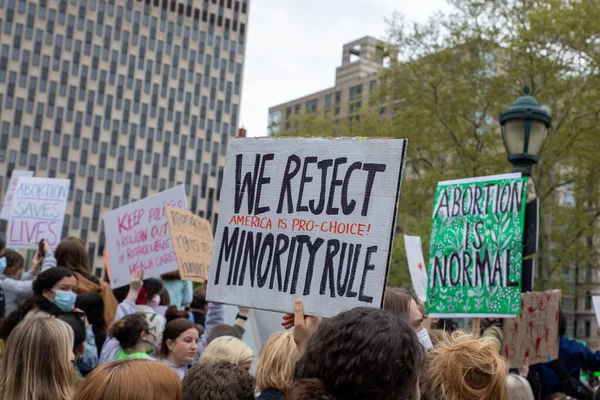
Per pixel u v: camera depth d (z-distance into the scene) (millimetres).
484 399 2984
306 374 2271
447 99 25453
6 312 7141
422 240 23734
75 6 106250
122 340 5512
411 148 26172
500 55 24406
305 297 3412
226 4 118438
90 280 7117
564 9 21641
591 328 66312
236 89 118375
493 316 5750
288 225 3545
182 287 9289
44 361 3279
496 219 5910
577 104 23000
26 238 10453
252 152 3713
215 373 3465
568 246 24547
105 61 107750
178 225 7199
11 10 102062
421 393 3100
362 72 104375
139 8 110938
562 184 24078
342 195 3439
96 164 105875
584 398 6688
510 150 7914
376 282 3273
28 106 102188
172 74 113000
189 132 113312
